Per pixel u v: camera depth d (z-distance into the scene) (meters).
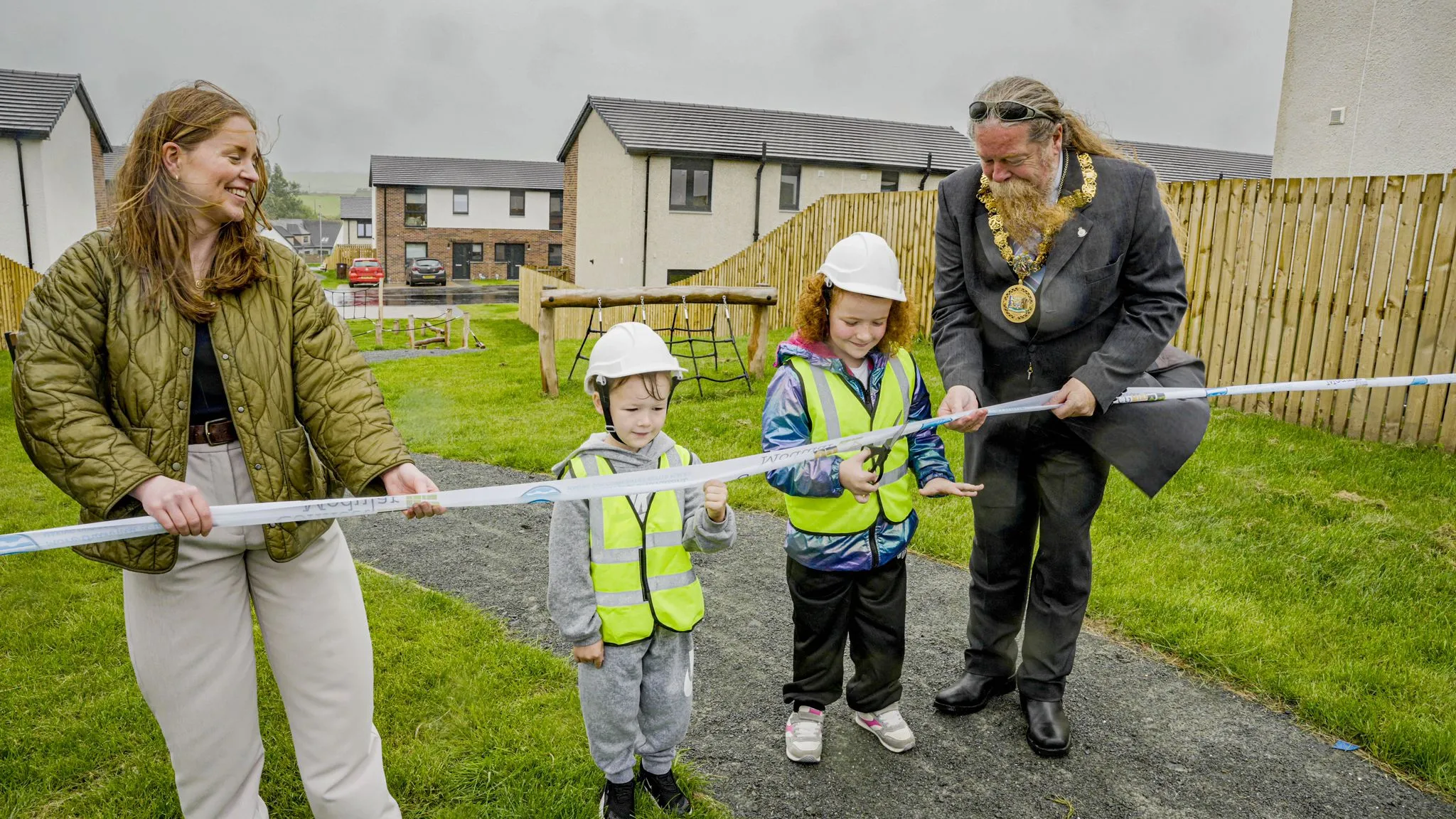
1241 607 3.76
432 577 4.37
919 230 10.84
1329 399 6.30
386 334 18.86
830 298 2.62
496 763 2.71
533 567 4.51
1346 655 3.36
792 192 26.06
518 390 9.94
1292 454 5.70
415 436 7.66
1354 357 6.14
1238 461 5.62
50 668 3.36
